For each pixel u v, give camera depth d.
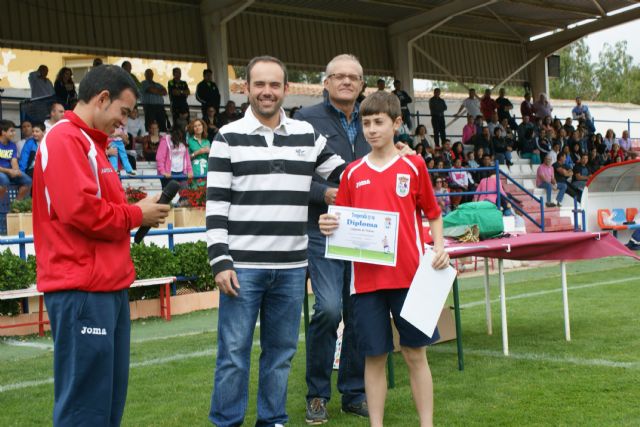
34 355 6.48
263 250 3.69
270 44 20.03
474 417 4.20
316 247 4.25
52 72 19.03
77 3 17.03
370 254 3.71
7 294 7.30
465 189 16.72
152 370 5.61
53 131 2.95
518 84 25.36
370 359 3.78
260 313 3.87
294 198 3.73
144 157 14.69
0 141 10.57
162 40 18.14
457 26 23.61
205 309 9.09
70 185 2.86
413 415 4.32
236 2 17.61
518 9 22.11
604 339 6.19
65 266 2.93
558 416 4.17
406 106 19.36
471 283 10.62
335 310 4.20
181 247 9.16
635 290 9.10
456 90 41.41
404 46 21.80
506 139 20.58
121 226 2.98
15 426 4.30
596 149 23.20
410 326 3.70
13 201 10.30
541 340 6.25
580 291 9.20
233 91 21.66
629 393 4.57
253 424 4.26
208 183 3.68
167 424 4.27
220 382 3.70
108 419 3.01
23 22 16.39
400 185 3.77
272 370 3.80
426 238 5.69
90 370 2.95
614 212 14.13
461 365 5.31
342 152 4.52
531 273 11.59
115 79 3.03
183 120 14.16
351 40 21.52
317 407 4.29
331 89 4.53
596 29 23.14
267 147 3.69
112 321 3.02
